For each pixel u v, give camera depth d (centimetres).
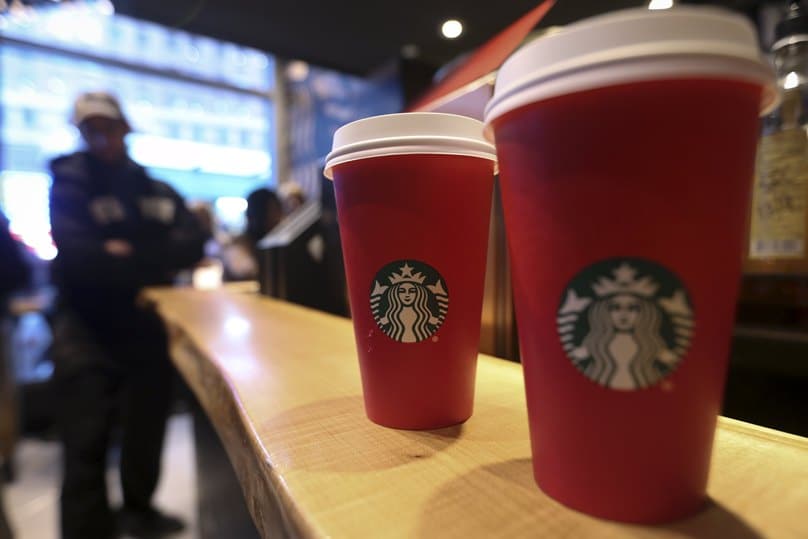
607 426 27
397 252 40
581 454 28
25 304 262
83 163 182
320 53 162
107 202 184
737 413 65
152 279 192
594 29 24
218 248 316
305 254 140
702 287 25
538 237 28
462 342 42
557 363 28
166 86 418
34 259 305
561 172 26
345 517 28
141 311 182
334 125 266
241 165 456
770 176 62
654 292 25
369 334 42
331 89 266
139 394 180
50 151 367
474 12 131
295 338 83
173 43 397
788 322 66
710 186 24
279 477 34
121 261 179
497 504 30
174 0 131
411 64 133
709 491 31
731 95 23
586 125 24
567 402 28
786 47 64
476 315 44
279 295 142
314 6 131
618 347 26
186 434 261
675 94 23
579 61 24
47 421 261
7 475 208
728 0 116
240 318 108
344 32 146
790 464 35
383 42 152
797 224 60
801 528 27
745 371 65
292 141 391
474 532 27
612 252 25
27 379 266
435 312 41
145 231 193
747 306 70
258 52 160
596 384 27
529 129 27
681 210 24
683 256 24
